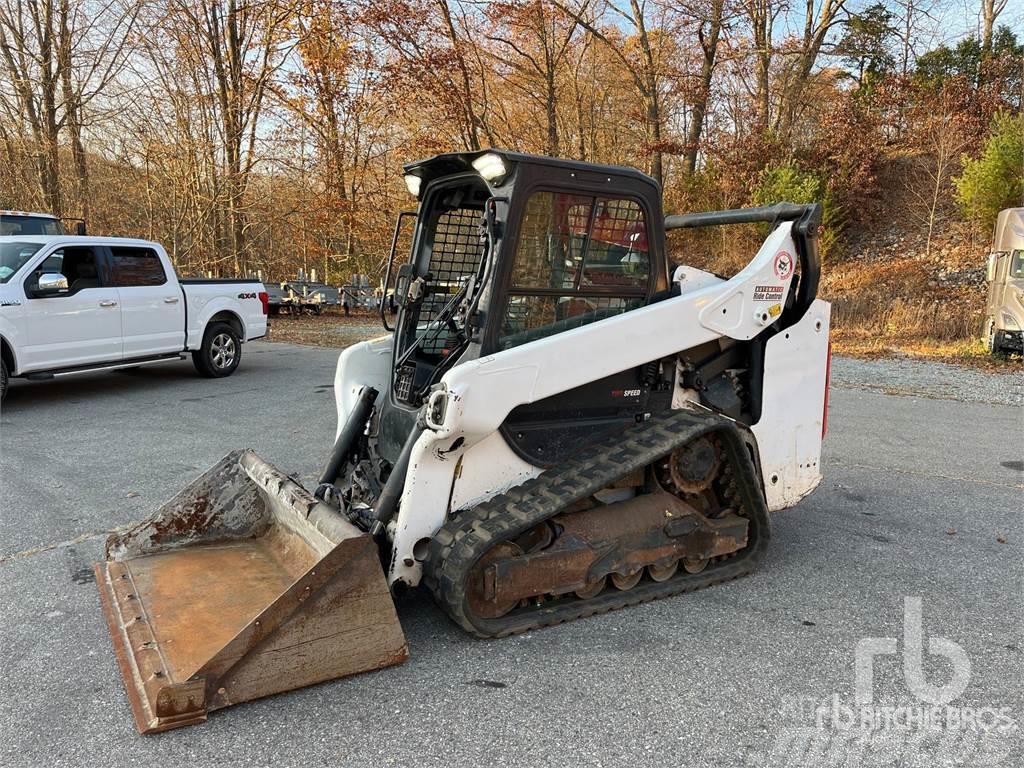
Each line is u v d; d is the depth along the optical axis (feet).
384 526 10.85
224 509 12.80
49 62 62.03
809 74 88.84
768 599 12.21
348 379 14.19
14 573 13.08
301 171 74.95
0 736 8.48
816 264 13.57
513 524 10.28
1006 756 8.15
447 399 10.06
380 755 8.12
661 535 12.04
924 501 17.74
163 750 8.21
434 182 13.26
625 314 11.87
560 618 11.14
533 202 11.12
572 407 11.87
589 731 8.57
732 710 9.02
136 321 31.09
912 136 77.36
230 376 35.86
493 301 10.97
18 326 27.04
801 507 17.28
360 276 82.99
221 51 69.77
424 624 11.18
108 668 9.96
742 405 13.69
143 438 23.04
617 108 94.32
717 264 71.31
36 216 41.39
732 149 80.38
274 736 8.44
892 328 53.98
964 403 30.81
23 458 20.66
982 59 85.97
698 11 82.48
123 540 12.25
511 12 72.38
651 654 10.34
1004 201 61.52
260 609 10.57
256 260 92.17
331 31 69.05
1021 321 42.04
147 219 69.00
